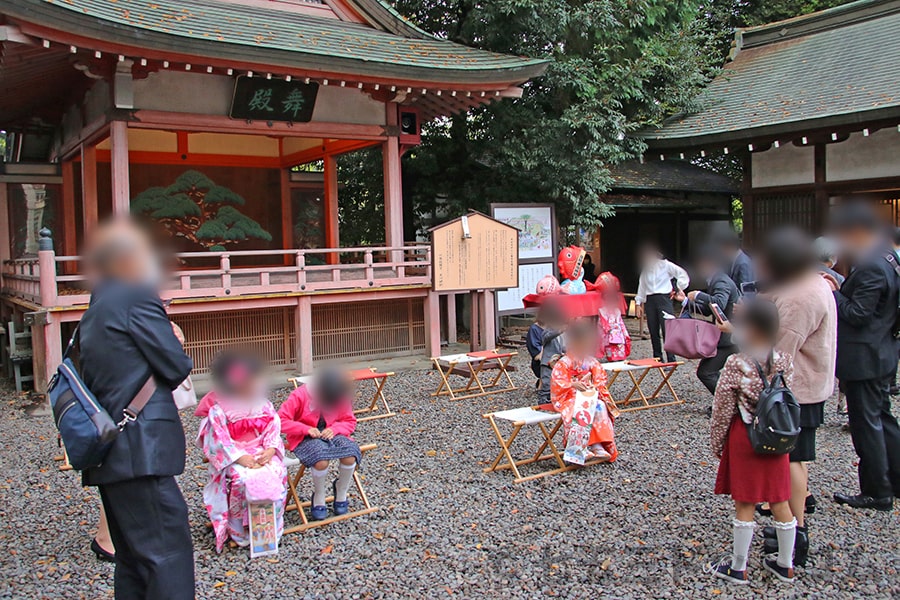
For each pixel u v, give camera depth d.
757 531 4.33
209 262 11.98
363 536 4.42
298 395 4.64
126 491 2.87
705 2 16.23
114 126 8.47
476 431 6.83
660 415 7.31
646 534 4.36
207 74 9.16
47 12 6.92
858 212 4.52
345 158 14.88
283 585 3.79
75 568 4.01
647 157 14.64
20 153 13.99
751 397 3.51
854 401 4.59
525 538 4.34
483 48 12.84
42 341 8.45
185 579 2.94
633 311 14.06
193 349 9.11
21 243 11.33
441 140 13.52
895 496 4.65
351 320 10.40
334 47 9.27
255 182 12.78
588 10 11.91
